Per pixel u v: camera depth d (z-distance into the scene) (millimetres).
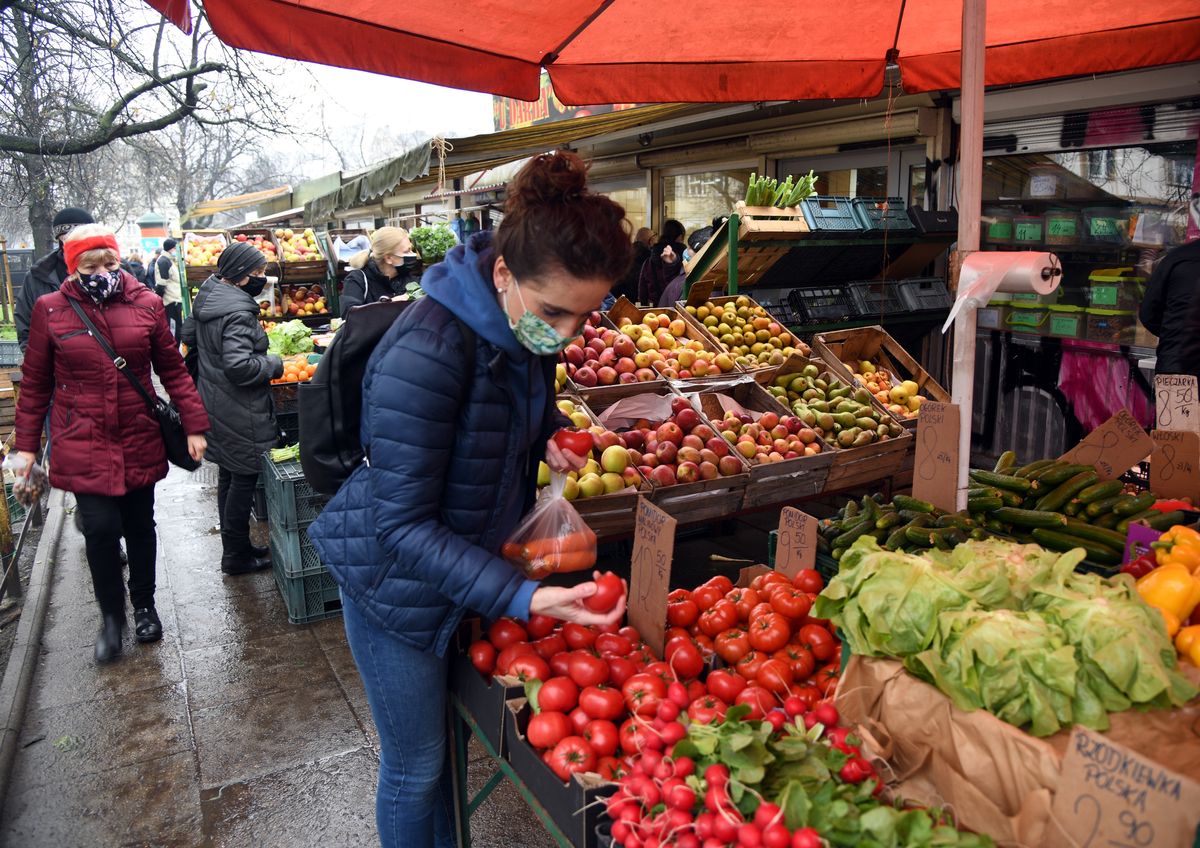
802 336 6445
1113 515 2764
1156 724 1451
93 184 15602
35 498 4012
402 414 1716
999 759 1463
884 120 7273
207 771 3371
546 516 2242
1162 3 3467
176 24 2156
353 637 2061
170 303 13258
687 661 2186
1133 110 5762
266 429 5191
